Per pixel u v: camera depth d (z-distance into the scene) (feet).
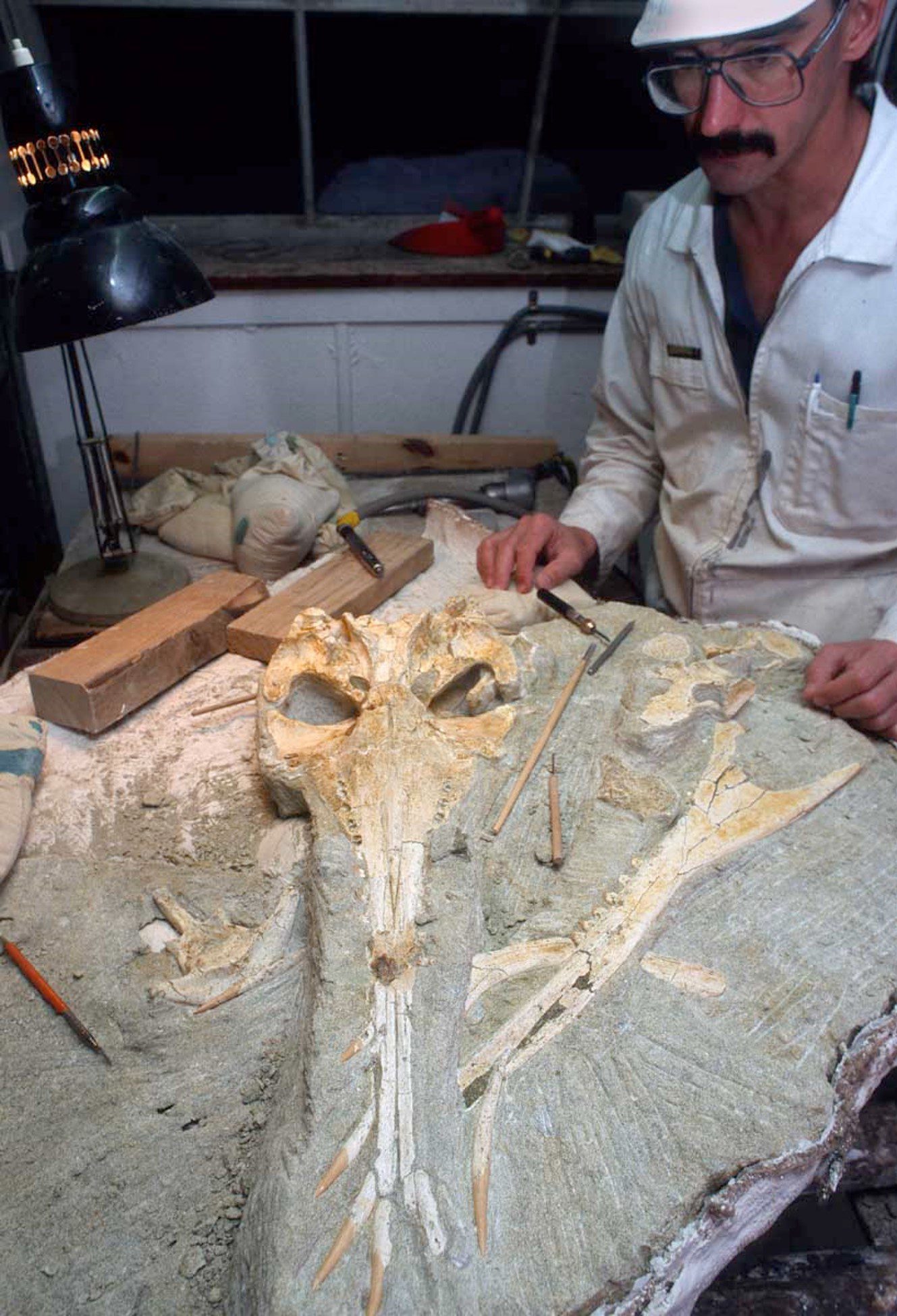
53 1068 4.13
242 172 12.16
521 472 10.66
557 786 5.17
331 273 10.66
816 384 6.46
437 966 4.05
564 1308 3.23
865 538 7.03
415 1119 3.57
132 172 11.94
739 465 7.13
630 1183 3.56
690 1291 3.58
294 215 12.44
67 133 6.12
